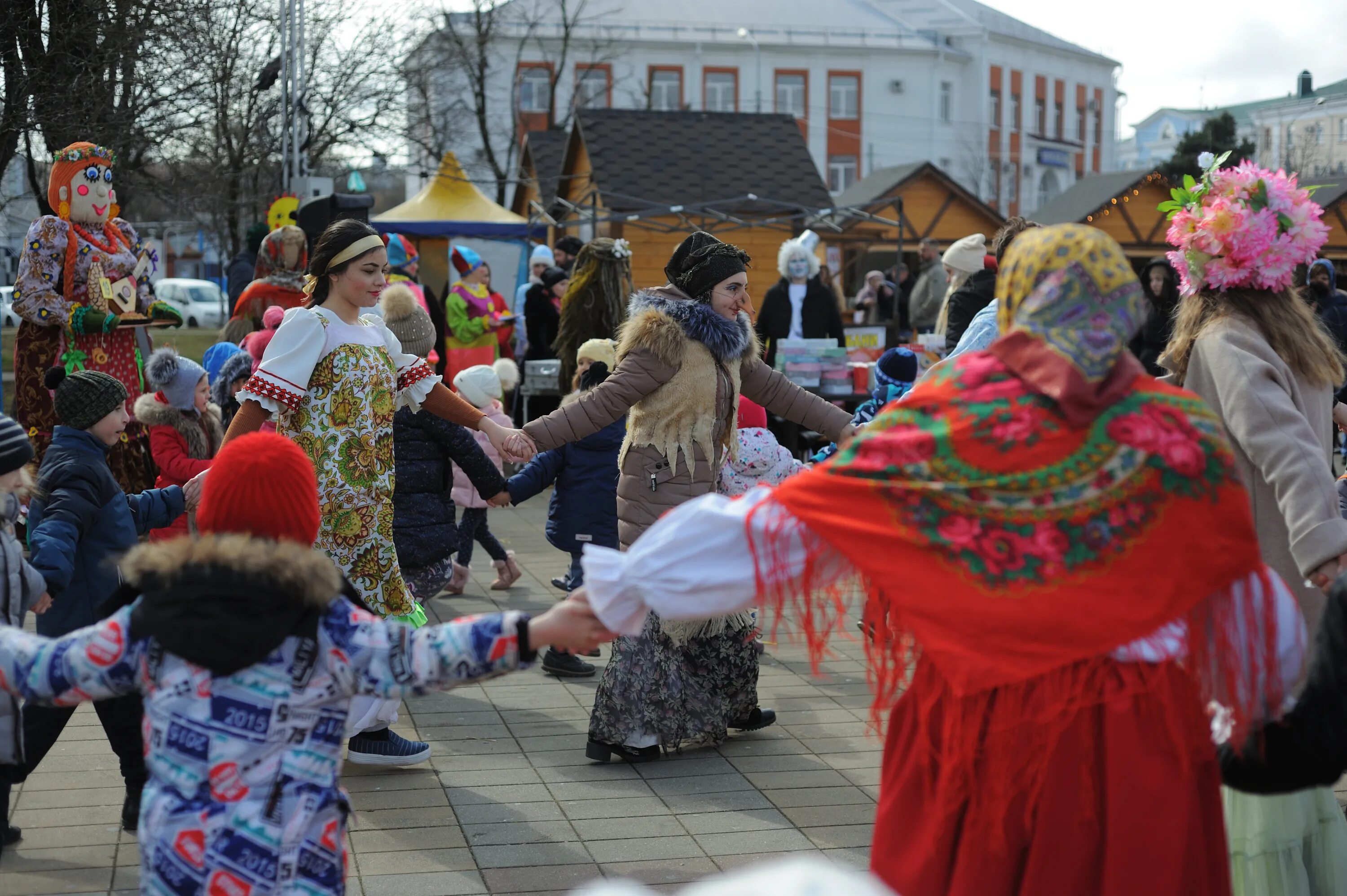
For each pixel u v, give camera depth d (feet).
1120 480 7.57
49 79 47.16
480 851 13.25
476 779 15.39
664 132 62.13
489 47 124.16
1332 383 12.44
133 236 27.25
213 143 70.23
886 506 7.82
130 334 26.58
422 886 12.41
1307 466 11.39
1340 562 11.19
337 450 14.88
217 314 140.05
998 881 7.67
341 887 7.99
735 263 15.85
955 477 7.73
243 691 7.69
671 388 15.72
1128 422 7.61
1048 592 7.55
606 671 16.08
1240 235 11.91
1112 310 7.73
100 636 7.83
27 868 12.69
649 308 15.84
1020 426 7.69
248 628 7.54
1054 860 7.54
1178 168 79.20
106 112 49.65
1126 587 7.54
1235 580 7.63
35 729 13.33
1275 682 7.85
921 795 8.06
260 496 8.19
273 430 19.40
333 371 14.88
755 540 8.00
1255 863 10.55
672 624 15.72
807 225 51.80
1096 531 7.58
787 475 19.15
